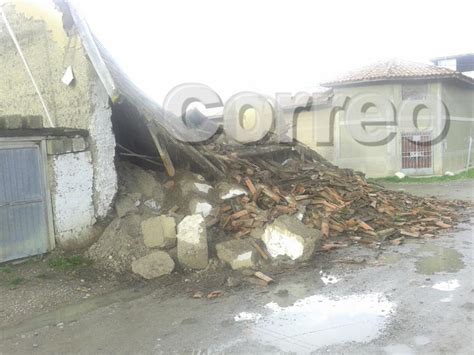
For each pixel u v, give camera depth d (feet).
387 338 15.58
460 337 15.20
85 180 26.78
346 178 42.50
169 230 24.81
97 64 25.36
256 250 24.81
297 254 24.79
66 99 28.09
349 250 26.94
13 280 22.79
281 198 31.12
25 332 18.03
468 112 81.97
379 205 35.55
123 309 19.84
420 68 71.87
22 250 24.53
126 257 24.50
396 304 18.54
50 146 25.34
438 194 51.39
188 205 28.58
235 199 29.68
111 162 28.02
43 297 21.26
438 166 71.10
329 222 30.22
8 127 23.50
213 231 26.50
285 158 44.45
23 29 29.73
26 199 24.67
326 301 19.38
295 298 19.93
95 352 16.03
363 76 70.64
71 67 27.37
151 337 16.93
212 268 23.56
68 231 26.09
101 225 27.30
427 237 29.96
